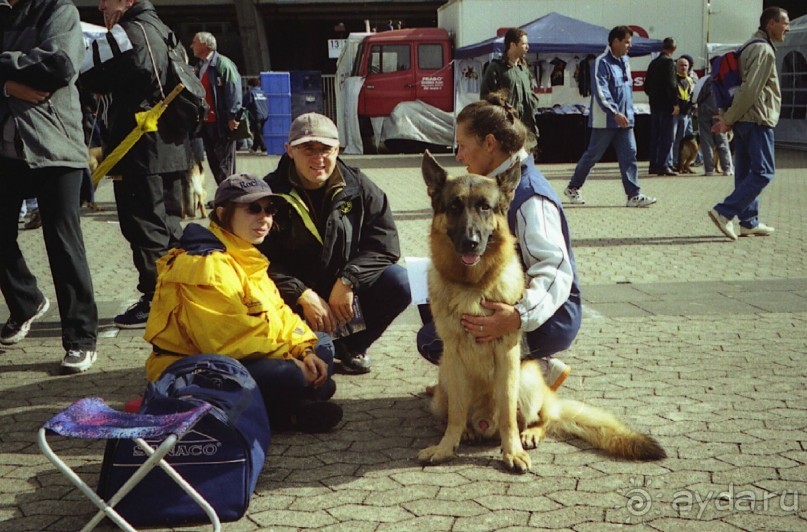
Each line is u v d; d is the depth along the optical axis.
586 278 7.08
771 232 8.91
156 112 5.43
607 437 3.56
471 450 3.69
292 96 23.73
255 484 3.20
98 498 2.78
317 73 23.70
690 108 15.04
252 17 27.88
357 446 3.75
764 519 2.94
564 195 12.32
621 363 4.82
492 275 3.42
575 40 16.72
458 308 3.44
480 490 3.25
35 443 3.78
